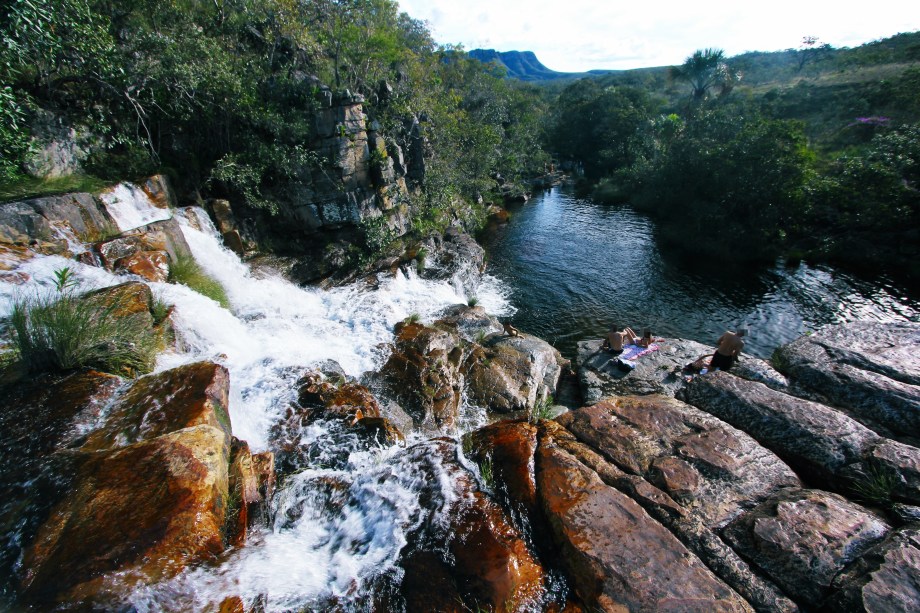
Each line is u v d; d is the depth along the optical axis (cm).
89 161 1203
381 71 2206
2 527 362
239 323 1027
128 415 507
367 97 1953
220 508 413
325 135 1636
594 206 3775
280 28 1817
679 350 1241
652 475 501
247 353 907
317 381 819
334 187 1695
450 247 2127
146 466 411
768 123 2444
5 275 739
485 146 3353
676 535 429
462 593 385
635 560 400
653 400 646
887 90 3675
